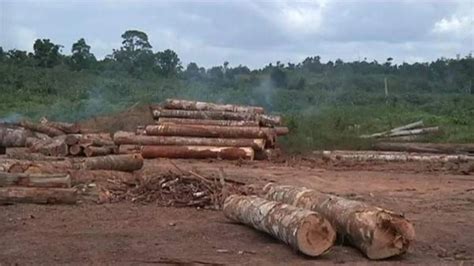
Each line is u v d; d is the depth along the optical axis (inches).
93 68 1939.0
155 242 372.2
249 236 388.8
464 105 1705.2
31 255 340.8
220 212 463.8
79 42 1996.8
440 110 1631.4
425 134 1172.5
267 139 872.3
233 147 839.1
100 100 1486.2
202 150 827.4
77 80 1700.3
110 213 456.8
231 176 641.6
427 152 975.0
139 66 2022.6
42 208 467.5
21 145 861.2
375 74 2283.5
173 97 1579.7
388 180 682.8
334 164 832.9
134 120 1063.6
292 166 799.7
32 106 1381.6
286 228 348.5
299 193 396.2
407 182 669.9
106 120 1073.5
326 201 375.2
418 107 1676.9
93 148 800.9
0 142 857.5
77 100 1481.3
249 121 927.7
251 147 845.2
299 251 343.6
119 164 583.5
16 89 1553.9
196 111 964.0
